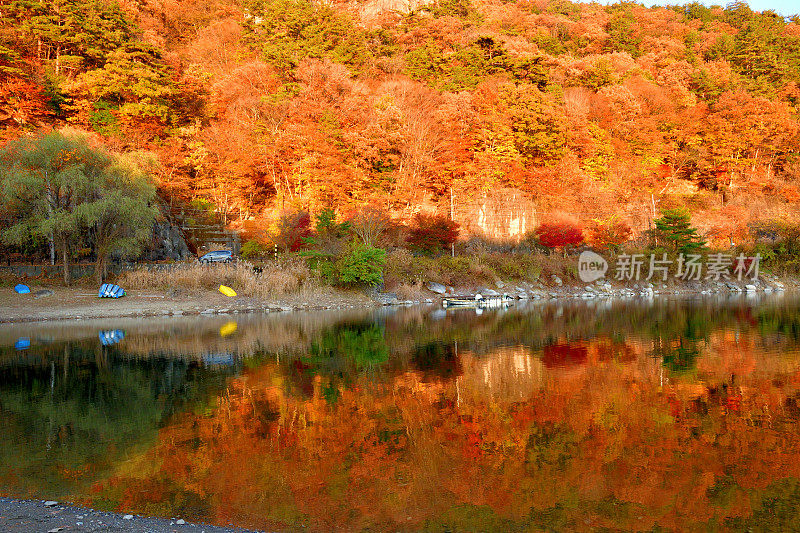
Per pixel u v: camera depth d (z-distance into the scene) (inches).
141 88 1742.1
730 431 362.0
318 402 434.3
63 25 1831.9
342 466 298.2
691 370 554.6
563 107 2338.8
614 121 2500.0
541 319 1001.5
